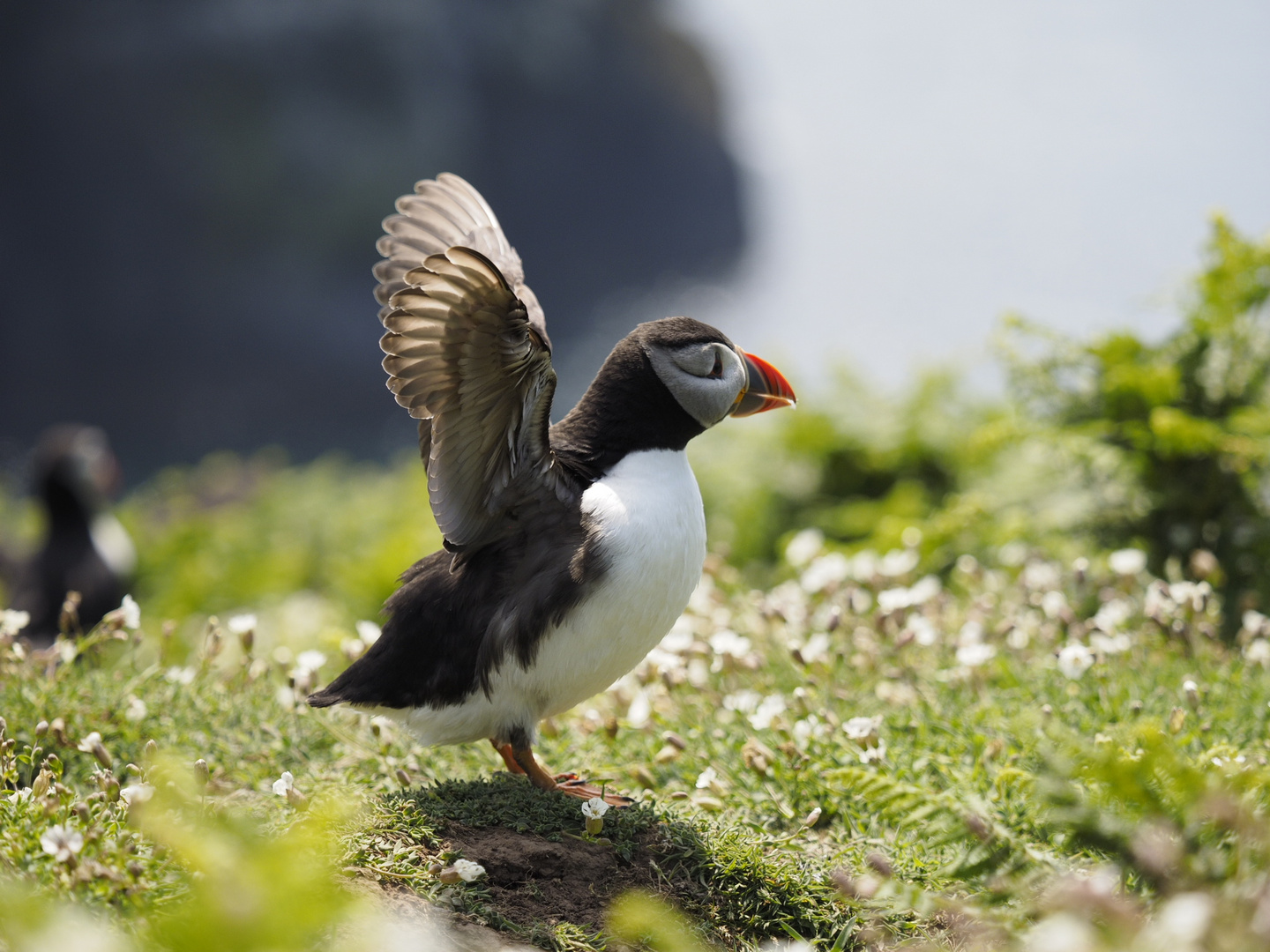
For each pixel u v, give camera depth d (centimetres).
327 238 5103
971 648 753
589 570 569
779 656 848
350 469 4006
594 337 5338
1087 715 708
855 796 645
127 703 725
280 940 348
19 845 477
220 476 2455
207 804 531
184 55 4809
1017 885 435
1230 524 1012
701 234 6531
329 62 4984
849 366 1595
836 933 543
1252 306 1045
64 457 1484
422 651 596
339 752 723
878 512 1374
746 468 1520
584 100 6203
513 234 6044
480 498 574
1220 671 771
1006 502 1123
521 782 614
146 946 384
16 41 4734
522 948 486
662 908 531
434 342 518
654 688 780
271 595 1584
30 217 4825
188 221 4925
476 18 5681
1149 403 1027
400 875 516
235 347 4925
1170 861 403
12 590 1502
